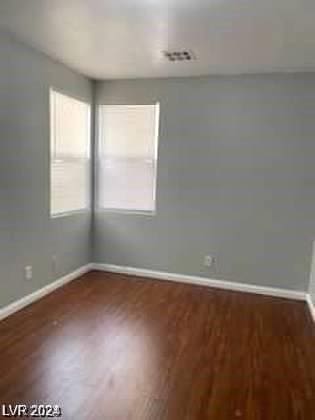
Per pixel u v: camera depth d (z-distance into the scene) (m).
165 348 2.67
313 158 3.61
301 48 2.90
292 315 3.38
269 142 3.72
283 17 2.32
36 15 2.38
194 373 2.36
